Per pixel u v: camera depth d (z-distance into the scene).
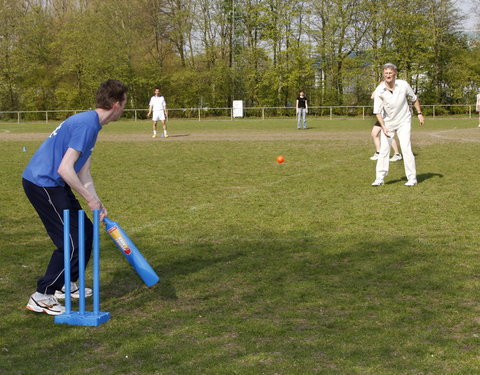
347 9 49.72
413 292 4.92
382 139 10.51
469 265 5.67
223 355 3.70
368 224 7.52
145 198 9.69
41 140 23.58
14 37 52.03
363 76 50.38
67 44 51.72
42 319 4.51
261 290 5.05
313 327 4.18
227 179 11.74
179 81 52.22
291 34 51.78
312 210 8.49
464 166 12.99
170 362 3.62
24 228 7.68
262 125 34.09
